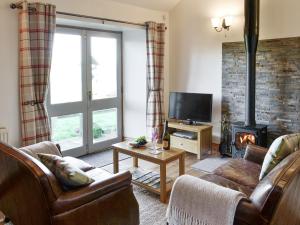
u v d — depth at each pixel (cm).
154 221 269
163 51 509
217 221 186
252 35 387
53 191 185
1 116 336
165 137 339
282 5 400
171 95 498
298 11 387
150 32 482
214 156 464
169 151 330
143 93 516
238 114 458
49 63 357
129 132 545
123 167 407
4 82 335
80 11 399
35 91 352
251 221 172
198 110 467
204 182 203
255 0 382
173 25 529
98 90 492
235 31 451
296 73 395
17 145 352
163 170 303
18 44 341
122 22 454
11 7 330
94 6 415
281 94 412
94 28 470
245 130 401
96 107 489
